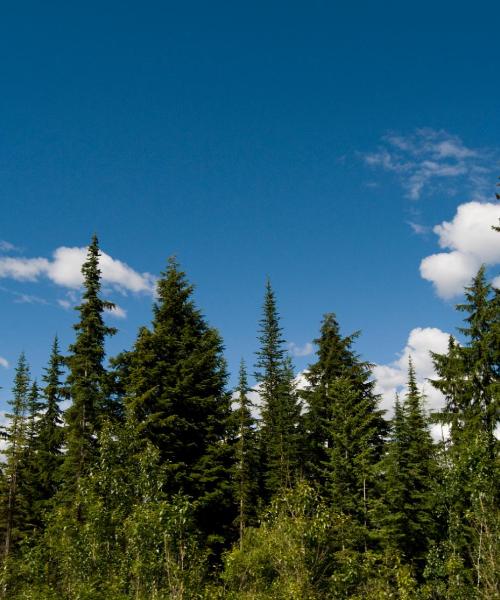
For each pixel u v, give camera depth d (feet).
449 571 50.14
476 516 49.08
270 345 139.33
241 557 52.16
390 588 50.83
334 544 50.90
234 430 111.24
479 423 85.56
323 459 121.29
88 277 106.32
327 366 121.39
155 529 42.34
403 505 96.99
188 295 97.25
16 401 139.74
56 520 50.24
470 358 92.43
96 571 46.34
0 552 132.26
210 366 95.86
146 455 51.31
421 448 106.01
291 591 43.98
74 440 95.25
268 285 143.84
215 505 86.89
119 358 100.89
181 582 41.52
